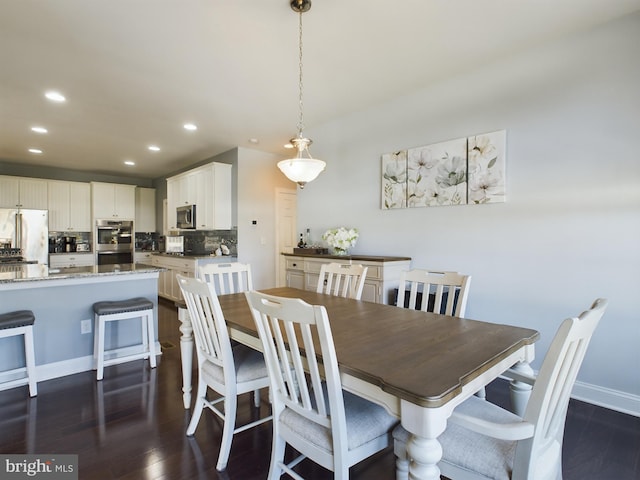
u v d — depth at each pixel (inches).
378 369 44.1
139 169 261.6
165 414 85.4
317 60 104.1
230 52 98.8
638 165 84.0
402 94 129.9
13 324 90.8
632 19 84.3
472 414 50.1
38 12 79.8
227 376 66.2
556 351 38.6
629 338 85.7
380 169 139.6
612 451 71.4
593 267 90.6
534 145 99.9
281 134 175.5
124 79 114.3
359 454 48.3
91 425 80.1
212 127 163.9
